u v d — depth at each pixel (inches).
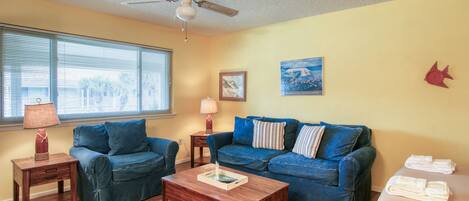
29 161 104.3
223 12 108.5
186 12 93.0
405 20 120.0
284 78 159.8
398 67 122.2
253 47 174.9
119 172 108.5
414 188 68.5
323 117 145.2
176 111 178.5
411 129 119.6
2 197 113.7
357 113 134.1
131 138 130.0
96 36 139.9
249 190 87.2
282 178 118.0
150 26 162.9
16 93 116.9
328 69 142.8
